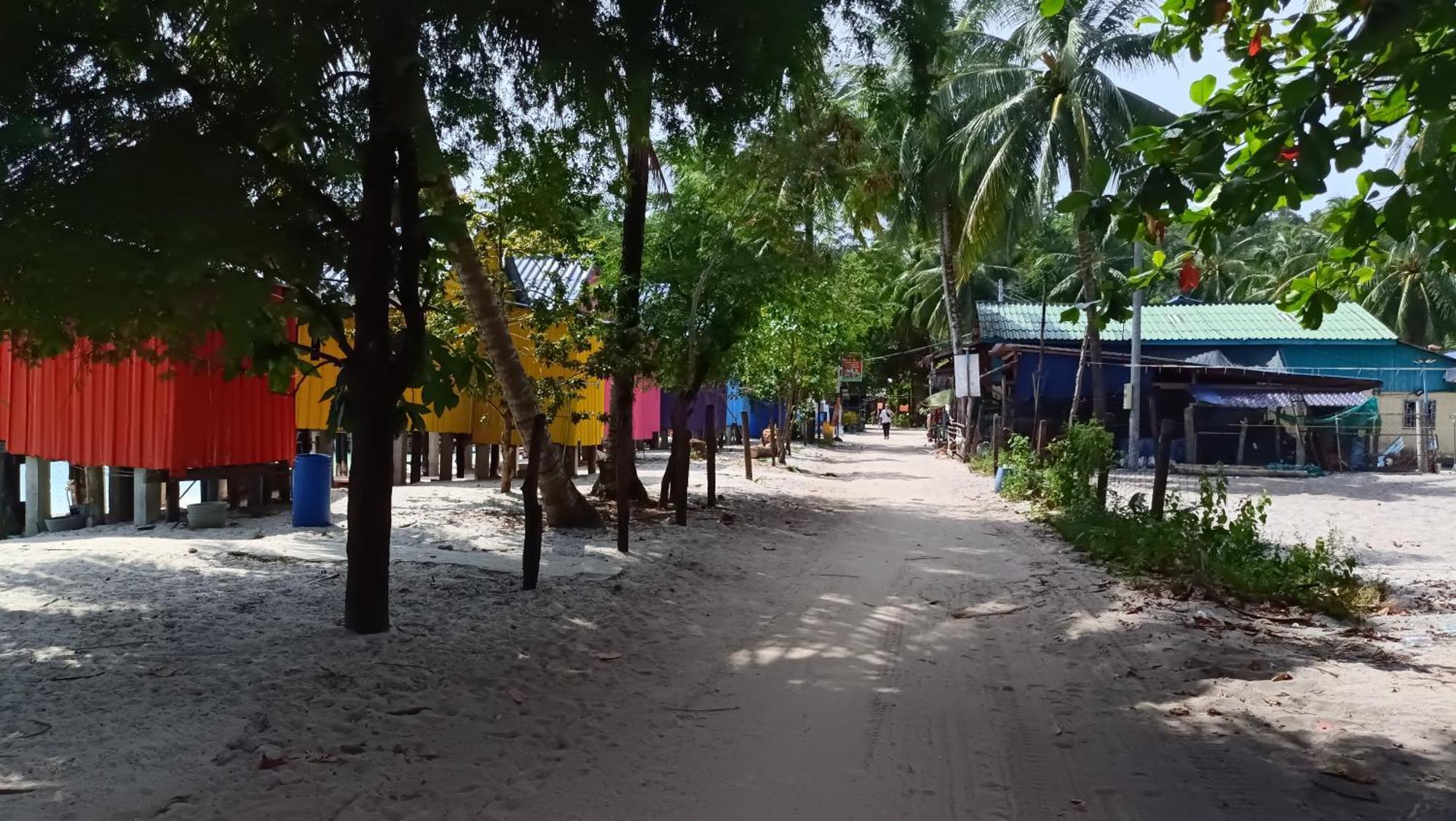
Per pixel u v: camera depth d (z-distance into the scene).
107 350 6.85
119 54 5.09
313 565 8.62
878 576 9.68
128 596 7.27
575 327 13.18
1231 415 27.16
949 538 12.59
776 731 5.00
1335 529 14.34
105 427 11.27
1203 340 30.92
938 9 7.21
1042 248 46.12
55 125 4.91
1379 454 26.92
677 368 13.54
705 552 10.79
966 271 22.69
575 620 7.29
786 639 7.04
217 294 5.42
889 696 5.65
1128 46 20.05
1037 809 4.03
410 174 5.97
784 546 11.70
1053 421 27.16
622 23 6.12
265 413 12.34
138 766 4.09
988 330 32.03
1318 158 3.68
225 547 9.34
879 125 12.04
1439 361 30.61
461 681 5.58
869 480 22.38
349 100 5.72
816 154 13.38
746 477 20.38
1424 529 14.49
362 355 6.17
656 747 4.74
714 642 6.93
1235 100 4.09
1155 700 5.53
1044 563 10.40
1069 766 4.51
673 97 6.77
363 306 6.08
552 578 8.60
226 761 4.20
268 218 5.37
